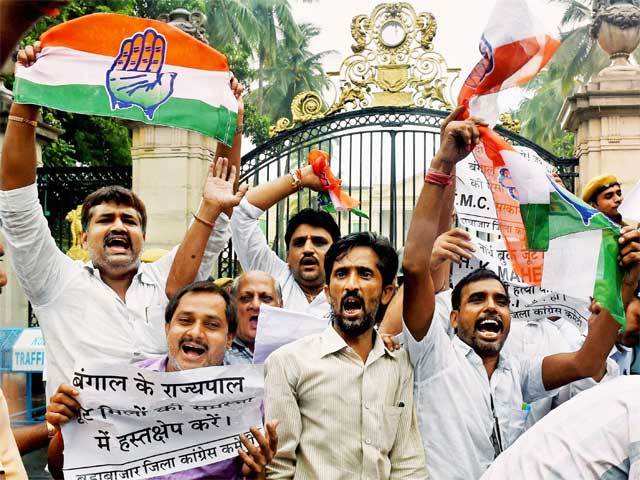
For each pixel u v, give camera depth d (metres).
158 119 3.25
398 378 2.91
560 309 4.11
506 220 3.14
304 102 9.27
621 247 3.04
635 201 4.51
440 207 2.87
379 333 3.04
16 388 8.66
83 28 3.17
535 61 2.86
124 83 3.21
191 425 2.76
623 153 8.70
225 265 9.51
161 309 3.61
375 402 2.79
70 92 3.14
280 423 2.78
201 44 3.30
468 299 3.29
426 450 2.95
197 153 9.45
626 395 2.14
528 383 3.46
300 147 9.28
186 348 2.88
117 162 17.91
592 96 8.70
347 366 2.85
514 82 2.90
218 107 3.32
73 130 16.75
